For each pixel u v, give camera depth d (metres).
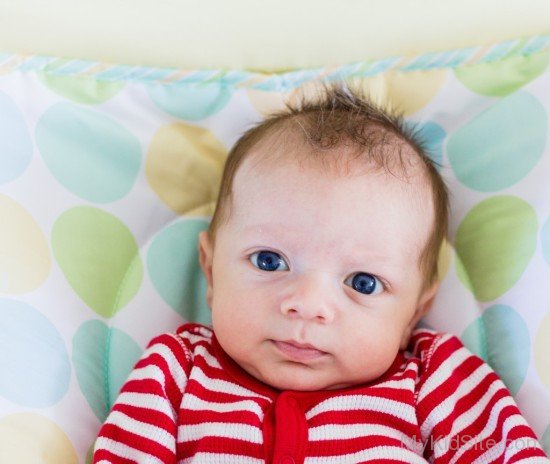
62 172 1.53
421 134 1.64
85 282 1.48
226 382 1.37
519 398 1.39
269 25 1.67
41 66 1.58
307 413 1.31
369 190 1.33
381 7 1.67
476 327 1.50
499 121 1.59
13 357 1.33
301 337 1.28
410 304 1.39
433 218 1.42
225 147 1.66
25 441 1.27
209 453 1.27
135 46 1.65
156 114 1.63
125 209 1.58
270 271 1.33
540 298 1.42
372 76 1.67
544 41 1.62
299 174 1.34
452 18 1.67
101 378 1.45
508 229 1.51
